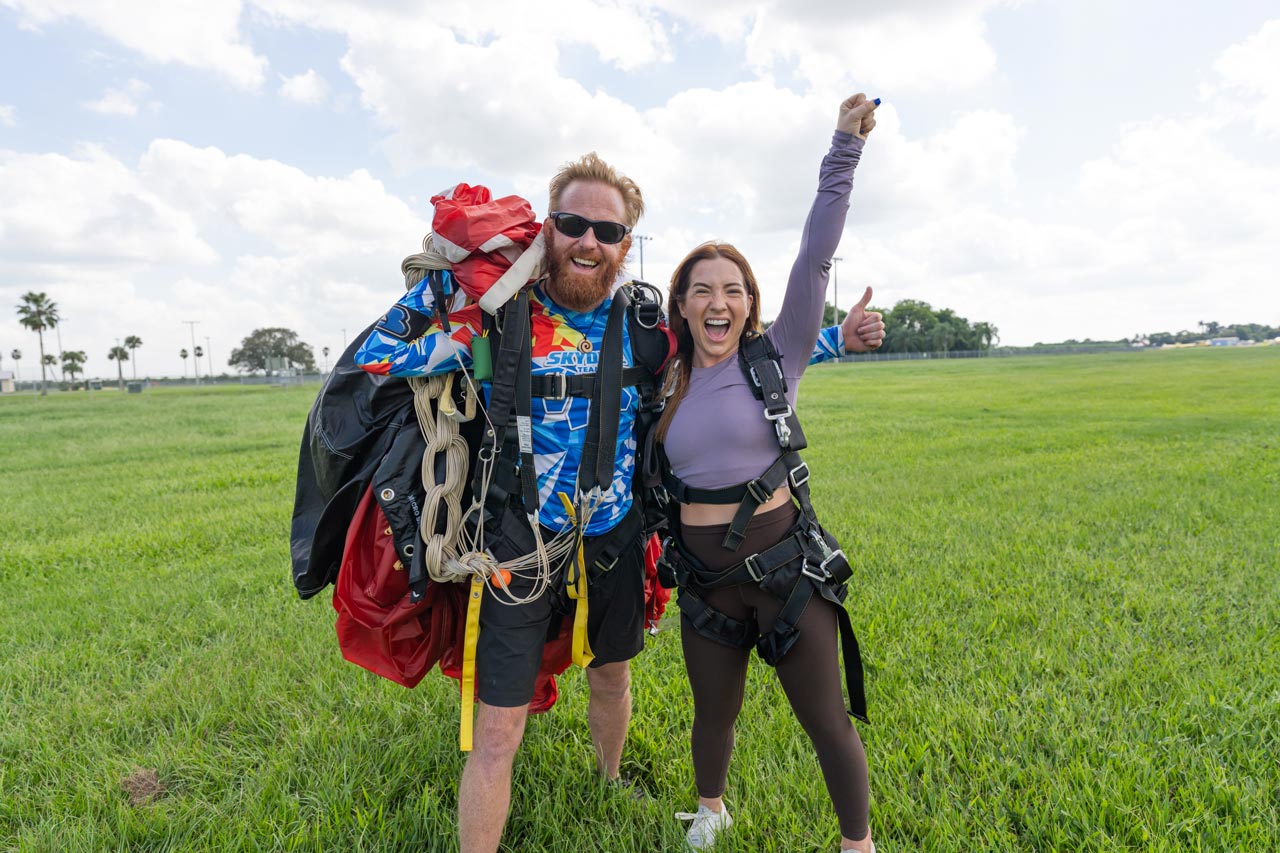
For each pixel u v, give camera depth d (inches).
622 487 86.0
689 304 80.0
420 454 82.0
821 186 81.1
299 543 89.4
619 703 95.3
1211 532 204.4
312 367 5167.3
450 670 91.9
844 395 927.7
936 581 167.2
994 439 440.8
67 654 138.0
